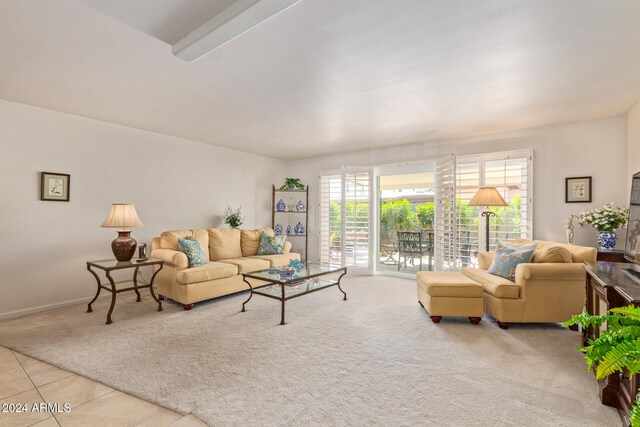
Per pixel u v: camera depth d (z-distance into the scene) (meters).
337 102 3.35
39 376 2.16
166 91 3.07
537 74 2.68
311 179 6.59
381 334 2.91
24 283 3.49
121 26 2.00
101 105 3.50
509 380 2.10
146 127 4.38
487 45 2.21
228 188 5.73
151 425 1.67
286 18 1.87
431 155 5.14
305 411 1.77
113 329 3.01
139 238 4.48
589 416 1.72
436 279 3.37
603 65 2.52
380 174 5.74
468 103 3.39
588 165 3.97
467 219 4.74
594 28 2.00
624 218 3.49
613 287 1.77
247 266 4.30
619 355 1.06
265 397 1.90
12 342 2.70
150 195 4.61
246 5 1.56
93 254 4.02
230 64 2.50
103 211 4.11
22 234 3.49
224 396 1.91
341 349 2.58
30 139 3.53
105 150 4.13
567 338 2.83
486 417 1.72
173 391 1.97
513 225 4.43
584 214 3.74
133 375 2.16
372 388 2.00
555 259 3.07
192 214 5.15
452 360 2.39
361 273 5.76
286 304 3.87
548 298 3.00
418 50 2.27
